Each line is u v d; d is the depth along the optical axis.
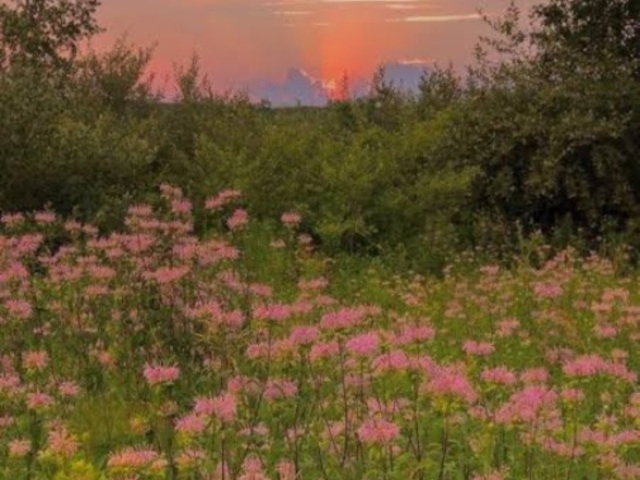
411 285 13.41
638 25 23.06
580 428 6.12
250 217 16.78
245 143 20.08
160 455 5.44
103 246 10.25
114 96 23.70
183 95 23.41
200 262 9.66
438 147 20.58
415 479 5.41
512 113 20.81
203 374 7.93
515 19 21.97
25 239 10.54
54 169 16.56
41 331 8.98
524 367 9.07
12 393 6.67
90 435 6.60
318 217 17.55
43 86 17.58
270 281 12.99
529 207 20.61
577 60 21.52
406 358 5.61
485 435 5.73
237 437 5.97
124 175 17.56
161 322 8.88
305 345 6.24
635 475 5.52
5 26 23.75
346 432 5.64
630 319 10.19
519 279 13.55
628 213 20.20
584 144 19.64
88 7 24.80
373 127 21.03
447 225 17.89
